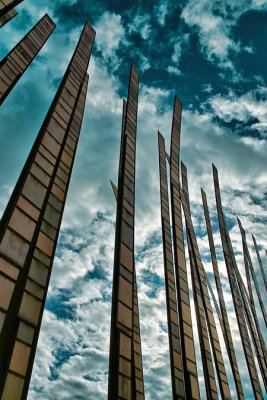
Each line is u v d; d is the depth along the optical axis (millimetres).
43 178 19578
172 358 27594
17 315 14414
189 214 47281
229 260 52062
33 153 20000
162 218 37375
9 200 17297
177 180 44031
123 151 30656
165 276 32375
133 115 36375
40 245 17219
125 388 18000
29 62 28359
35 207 17891
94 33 36969
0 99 23719
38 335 14945
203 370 32250
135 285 33875
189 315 31906
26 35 29766
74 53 31391
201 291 38375
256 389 39062
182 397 26234
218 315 43000
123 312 20609
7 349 13531
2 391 12516
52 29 34094
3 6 22281
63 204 20359
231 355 39094
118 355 18609
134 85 40031
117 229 24328
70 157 23453
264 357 47844
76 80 29141
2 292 14141
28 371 13797
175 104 52125
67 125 24734
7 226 15648
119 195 26828
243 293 51719
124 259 22969
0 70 24609
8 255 15055
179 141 49031
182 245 37188
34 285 15898
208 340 34875
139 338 30797
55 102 24828
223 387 32969
